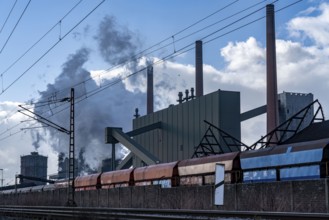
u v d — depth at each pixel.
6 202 68.38
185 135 100.31
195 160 41.97
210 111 92.69
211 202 29.56
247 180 35.31
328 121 50.25
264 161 33.84
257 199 27.12
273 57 103.44
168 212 22.84
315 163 29.20
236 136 91.19
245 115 116.88
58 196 51.28
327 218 15.27
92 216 22.50
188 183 41.97
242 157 36.22
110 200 42.00
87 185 61.16
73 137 49.06
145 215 21.05
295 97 109.94
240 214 18.61
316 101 53.62
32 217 32.28
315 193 23.75
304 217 16.03
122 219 21.83
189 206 31.66
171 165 44.78
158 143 110.88
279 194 25.80
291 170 31.19
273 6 105.12
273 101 101.75
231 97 91.94
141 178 49.56
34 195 57.31
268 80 102.75
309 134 50.19
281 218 16.86
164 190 34.66
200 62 127.81
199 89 126.69
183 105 101.75
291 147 31.83
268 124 101.38
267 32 104.81
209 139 91.88
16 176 111.19
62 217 26.59
